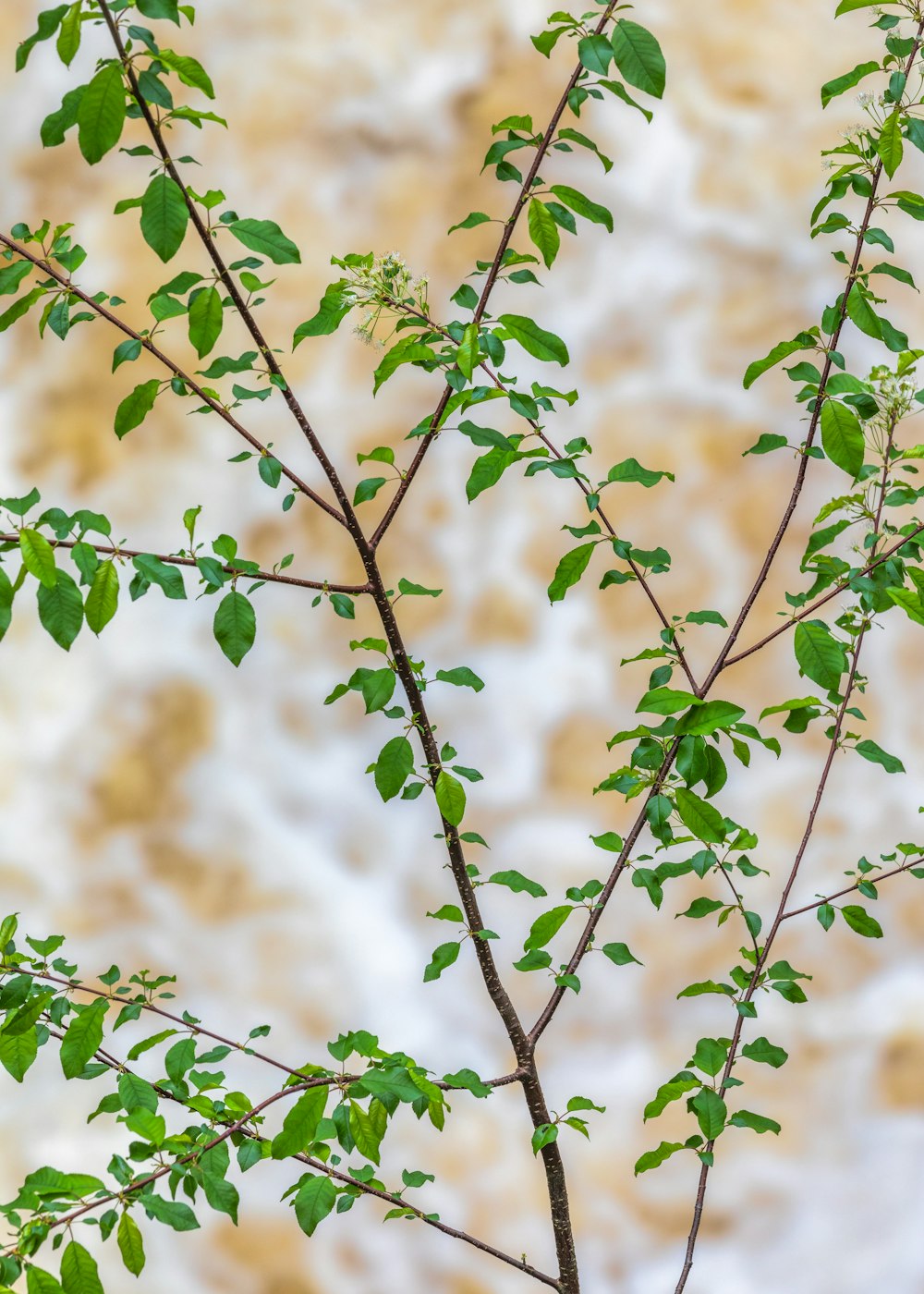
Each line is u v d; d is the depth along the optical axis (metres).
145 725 5.68
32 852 5.56
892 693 5.46
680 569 5.64
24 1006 3.86
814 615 5.52
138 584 3.75
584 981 5.35
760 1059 4.00
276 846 5.60
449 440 5.75
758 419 5.71
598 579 5.66
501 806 5.56
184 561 3.79
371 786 5.61
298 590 5.71
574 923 5.39
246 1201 5.15
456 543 5.74
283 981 5.46
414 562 5.74
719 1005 5.33
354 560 5.74
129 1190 3.72
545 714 5.62
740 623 3.95
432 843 5.54
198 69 3.67
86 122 3.65
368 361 5.75
